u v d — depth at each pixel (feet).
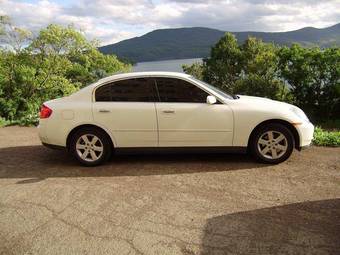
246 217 14.32
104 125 20.95
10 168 21.84
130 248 12.31
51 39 50.34
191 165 21.18
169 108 20.67
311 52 73.10
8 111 47.83
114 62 94.53
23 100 49.34
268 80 93.50
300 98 76.89
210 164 21.27
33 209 15.61
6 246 12.66
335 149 24.64
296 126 20.66
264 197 16.28
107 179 19.26
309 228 13.26
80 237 13.12
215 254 11.80
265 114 20.51
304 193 16.66
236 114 20.58
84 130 21.20
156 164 21.59
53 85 52.85
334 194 16.48
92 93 21.27
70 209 15.53
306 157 22.43
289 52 75.25
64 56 52.90
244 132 20.70
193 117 20.65
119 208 15.49
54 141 21.44
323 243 12.22
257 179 18.63
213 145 20.94
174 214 14.75
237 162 21.50
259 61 94.89
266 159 20.97
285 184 17.87
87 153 21.49
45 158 23.90
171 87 21.09
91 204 15.99
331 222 13.71
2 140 30.68
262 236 12.80
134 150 21.29
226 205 15.52
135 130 20.92
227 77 137.90
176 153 22.16
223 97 21.07
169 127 20.77
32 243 12.80
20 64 50.55
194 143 20.97
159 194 16.94
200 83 21.25
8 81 49.21
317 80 73.92
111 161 22.48
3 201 16.57
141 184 18.37
